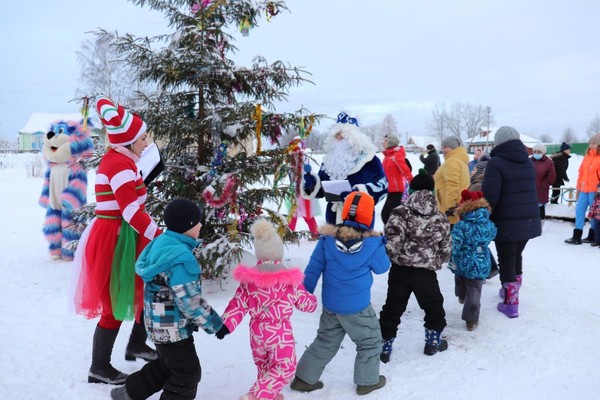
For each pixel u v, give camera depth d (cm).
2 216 1048
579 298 509
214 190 451
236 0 482
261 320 280
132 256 305
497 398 305
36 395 289
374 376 310
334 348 314
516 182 435
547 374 339
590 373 341
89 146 633
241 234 487
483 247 409
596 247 789
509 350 379
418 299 362
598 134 781
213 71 471
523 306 482
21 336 380
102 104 308
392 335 358
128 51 456
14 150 4000
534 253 741
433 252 351
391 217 362
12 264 617
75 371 323
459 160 538
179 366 260
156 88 512
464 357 366
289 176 480
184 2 495
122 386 278
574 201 1082
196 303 251
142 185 331
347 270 307
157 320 256
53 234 634
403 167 711
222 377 323
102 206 308
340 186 406
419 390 315
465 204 413
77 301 305
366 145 418
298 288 291
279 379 273
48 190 634
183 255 250
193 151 535
